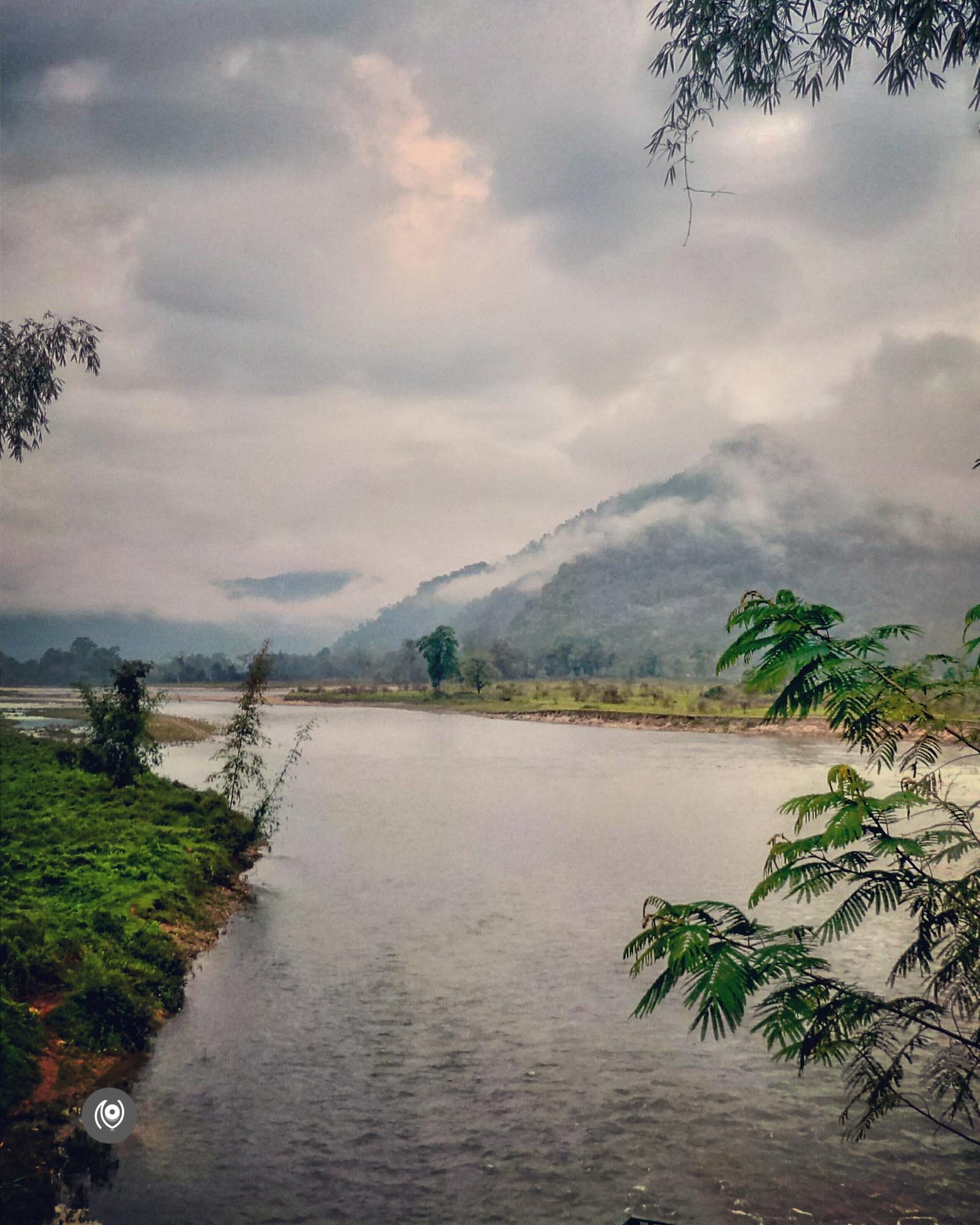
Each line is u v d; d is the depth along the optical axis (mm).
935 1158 8875
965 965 3615
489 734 87875
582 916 18250
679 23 5867
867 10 5555
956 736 3670
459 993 13758
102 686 28922
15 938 12422
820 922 16891
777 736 82875
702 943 3510
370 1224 7781
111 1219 7566
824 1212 7973
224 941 16453
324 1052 11547
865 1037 3785
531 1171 8719
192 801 25766
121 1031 11406
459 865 23547
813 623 3979
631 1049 11719
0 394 16328
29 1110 9109
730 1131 9531
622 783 44406
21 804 22562
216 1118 9672
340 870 22797
